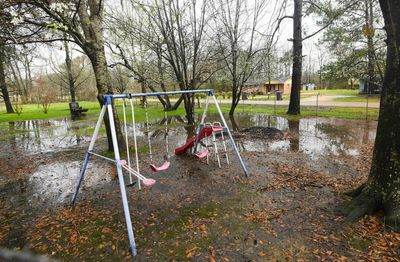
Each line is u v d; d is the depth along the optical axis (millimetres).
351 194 4133
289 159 6426
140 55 11930
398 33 3129
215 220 3623
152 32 11336
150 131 11242
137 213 3893
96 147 8367
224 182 5023
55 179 5562
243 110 18266
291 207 3906
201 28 11438
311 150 7270
